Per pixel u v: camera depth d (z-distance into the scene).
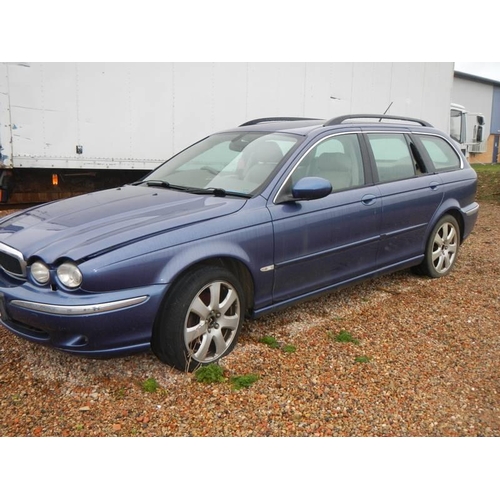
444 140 5.79
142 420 2.91
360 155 4.61
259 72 8.70
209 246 3.35
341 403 3.11
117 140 7.43
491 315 4.55
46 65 6.68
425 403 3.14
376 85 10.74
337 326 4.21
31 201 7.30
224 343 3.55
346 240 4.32
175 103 7.89
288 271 3.90
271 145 4.25
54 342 3.04
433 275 5.51
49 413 2.96
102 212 3.55
